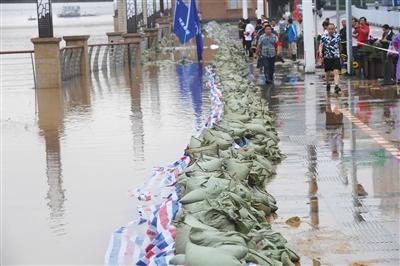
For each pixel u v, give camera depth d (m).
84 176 10.85
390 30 22.69
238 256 6.08
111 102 19.94
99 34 63.38
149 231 7.72
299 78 24.59
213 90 20.09
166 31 55.12
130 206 9.09
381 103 17.36
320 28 40.38
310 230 7.98
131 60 34.50
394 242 7.50
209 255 6.01
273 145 11.64
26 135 14.81
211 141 10.23
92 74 29.95
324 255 7.20
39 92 23.52
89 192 9.89
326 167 10.93
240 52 35.12
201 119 15.95
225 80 19.73
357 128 14.10
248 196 7.94
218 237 6.34
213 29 57.09
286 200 9.18
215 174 8.23
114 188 10.02
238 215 7.02
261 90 21.48
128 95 21.58
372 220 8.24
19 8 132.62
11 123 16.53
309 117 15.75
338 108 16.91
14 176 11.04
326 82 20.52
